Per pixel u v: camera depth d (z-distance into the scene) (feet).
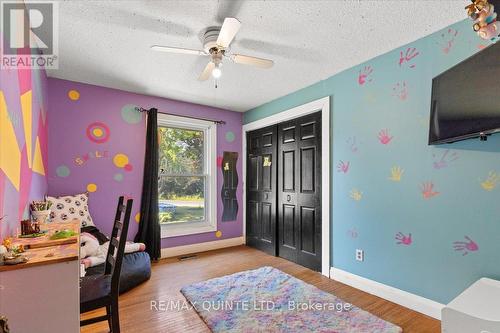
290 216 11.46
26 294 3.47
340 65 8.79
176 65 8.76
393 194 7.69
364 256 8.41
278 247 12.09
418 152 7.14
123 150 11.09
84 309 4.91
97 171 10.50
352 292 8.21
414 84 7.25
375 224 8.13
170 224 12.46
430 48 6.91
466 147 6.23
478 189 6.03
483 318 4.43
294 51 7.84
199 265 10.72
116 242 6.34
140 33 6.84
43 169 8.64
